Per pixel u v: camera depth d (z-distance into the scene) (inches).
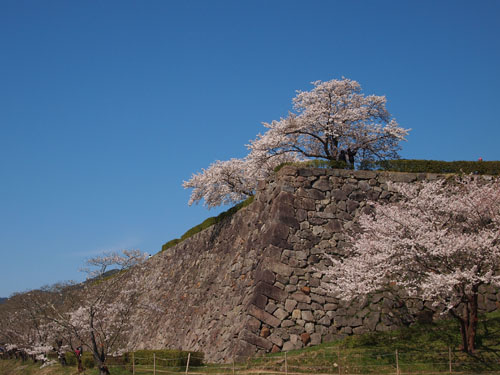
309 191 903.7
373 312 821.2
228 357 833.5
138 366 944.3
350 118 1143.0
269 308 819.4
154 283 1535.4
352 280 748.6
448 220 754.8
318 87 1168.8
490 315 789.9
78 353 1099.9
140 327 1432.1
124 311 1037.8
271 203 936.9
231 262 1038.4
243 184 1439.5
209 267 1163.3
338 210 897.5
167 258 1533.0
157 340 1274.6
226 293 999.6
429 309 821.2
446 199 764.0
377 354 708.7
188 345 1058.1
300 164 962.7
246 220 1042.1
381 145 1189.1
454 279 642.8
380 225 752.3
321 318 817.5
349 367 674.8
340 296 778.8
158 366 901.8
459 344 701.3
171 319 1247.5
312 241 870.4
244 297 900.0
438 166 955.3
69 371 1167.6
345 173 924.0
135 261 1055.0
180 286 1298.0
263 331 804.0
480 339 704.4
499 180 842.8
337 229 883.4
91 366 1143.0
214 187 1459.2
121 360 1057.5
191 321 1112.8
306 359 723.4
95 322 1013.2
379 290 834.8
